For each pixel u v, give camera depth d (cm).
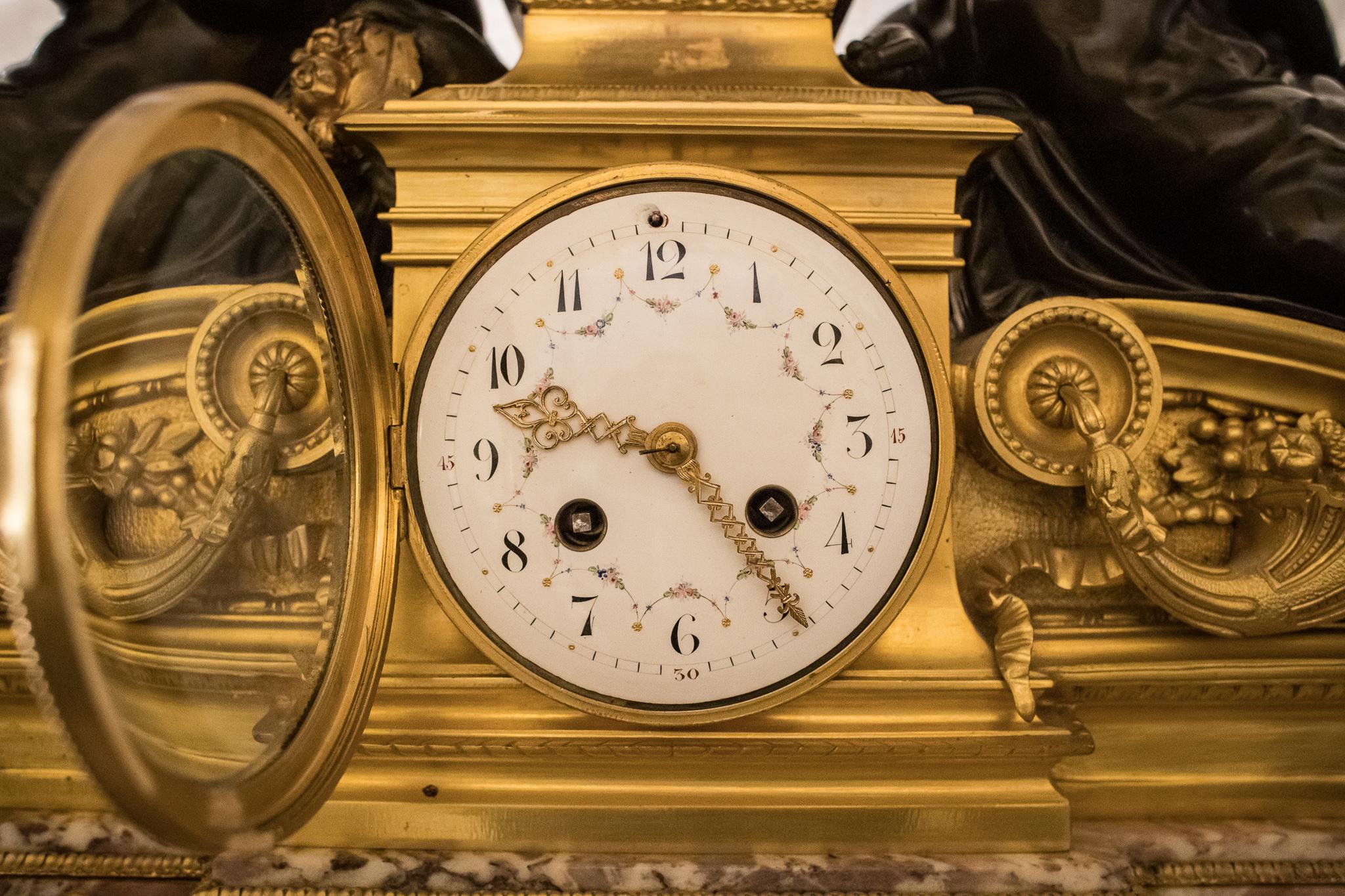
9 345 28
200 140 32
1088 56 42
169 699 34
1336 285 41
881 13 53
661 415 38
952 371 40
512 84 40
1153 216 43
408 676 39
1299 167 41
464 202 39
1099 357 41
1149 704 41
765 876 38
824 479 38
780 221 38
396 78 42
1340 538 40
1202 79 42
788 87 40
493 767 39
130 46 43
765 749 38
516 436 38
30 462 28
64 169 29
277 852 38
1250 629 40
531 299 38
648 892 38
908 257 39
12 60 49
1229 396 41
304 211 35
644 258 38
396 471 37
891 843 39
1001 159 43
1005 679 39
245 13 43
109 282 35
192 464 37
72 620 29
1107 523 39
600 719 39
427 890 38
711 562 38
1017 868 38
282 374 37
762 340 38
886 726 39
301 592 37
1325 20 46
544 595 38
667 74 41
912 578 38
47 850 40
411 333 39
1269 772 42
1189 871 40
